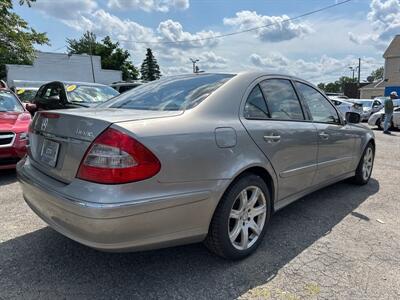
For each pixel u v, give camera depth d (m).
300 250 3.03
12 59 16.62
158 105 2.86
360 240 3.24
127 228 2.12
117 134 2.14
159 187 2.22
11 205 4.08
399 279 2.58
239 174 2.70
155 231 2.24
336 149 4.12
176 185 2.29
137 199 2.12
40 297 2.32
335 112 4.26
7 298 2.30
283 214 3.90
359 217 3.82
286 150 3.19
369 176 5.25
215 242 2.67
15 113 5.88
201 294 2.38
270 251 3.00
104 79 38.25
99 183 2.12
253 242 2.94
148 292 2.40
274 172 3.07
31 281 2.51
